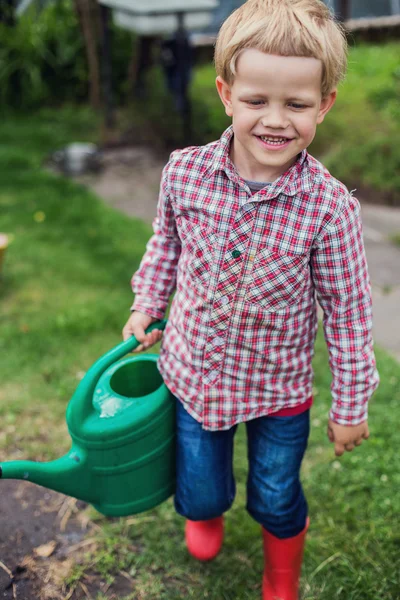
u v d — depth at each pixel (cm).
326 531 196
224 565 189
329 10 134
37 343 297
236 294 142
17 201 474
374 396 257
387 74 805
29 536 199
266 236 138
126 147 618
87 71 757
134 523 203
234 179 137
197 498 161
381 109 677
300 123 129
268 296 142
